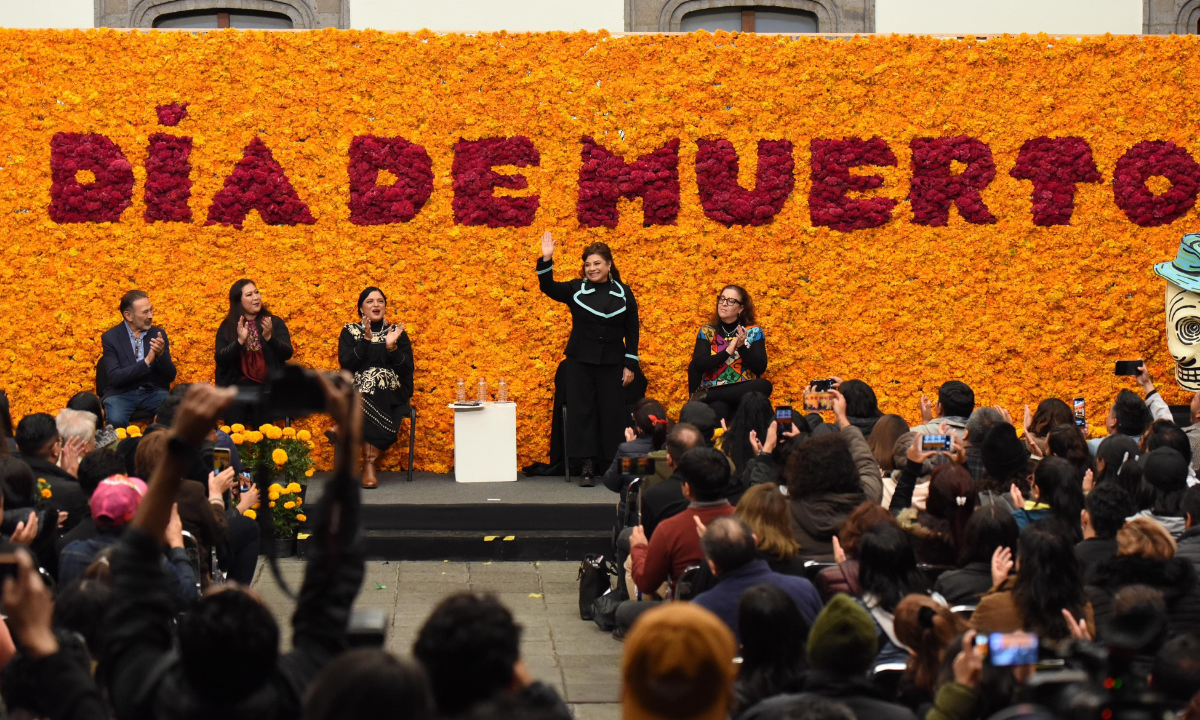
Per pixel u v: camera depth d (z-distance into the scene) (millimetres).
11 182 10703
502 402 10602
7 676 2928
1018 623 4336
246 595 2572
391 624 7250
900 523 5535
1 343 10672
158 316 10758
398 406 10352
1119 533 4625
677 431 6465
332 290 10867
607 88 11031
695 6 12555
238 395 2639
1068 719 2752
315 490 9969
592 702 5941
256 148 10836
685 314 11039
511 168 10961
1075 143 11242
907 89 11219
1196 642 3275
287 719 2525
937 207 11203
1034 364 11211
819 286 11141
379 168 10906
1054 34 12336
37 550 5289
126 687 2510
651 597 6617
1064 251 11250
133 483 4875
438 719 2553
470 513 9180
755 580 4617
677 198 11070
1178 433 6938
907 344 11164
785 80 11156
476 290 10930
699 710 2457
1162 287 11258
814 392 8336
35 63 10734
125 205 10789
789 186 11141
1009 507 5973
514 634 2617
